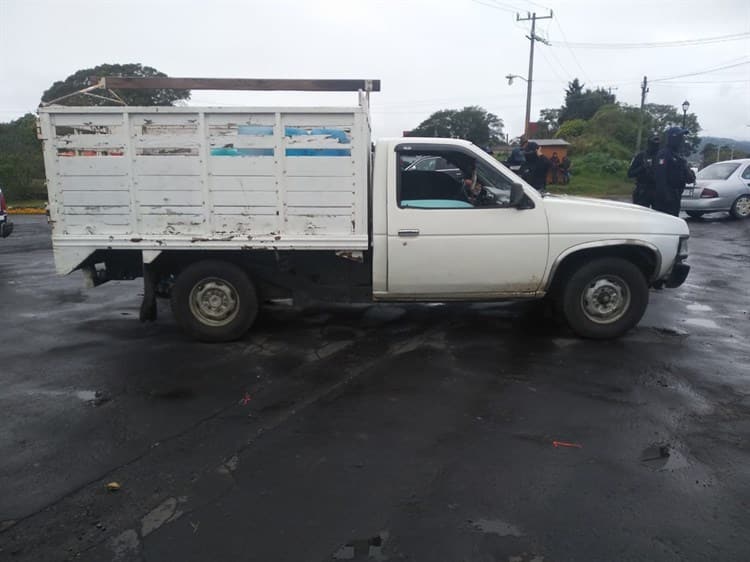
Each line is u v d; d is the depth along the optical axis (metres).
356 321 6.69
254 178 5.54
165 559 2.74
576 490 3.28
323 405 4.44
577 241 5.70
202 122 5.45
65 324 6.70
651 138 9.27
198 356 5.56
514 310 7.10
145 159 5.54
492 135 64.12
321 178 5.53
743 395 4.57
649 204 9.27
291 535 2.91
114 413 4.32
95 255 5.89
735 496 3.22
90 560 2.74
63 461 3.63
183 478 3.44
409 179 6.22
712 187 15.76
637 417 4.19
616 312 5.88
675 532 2.91
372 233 5.68
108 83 5.70
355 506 3.14
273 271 5.93
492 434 3.95
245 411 4.34
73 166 5.56
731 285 8.53
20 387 4.83
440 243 5.64
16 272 9.99
